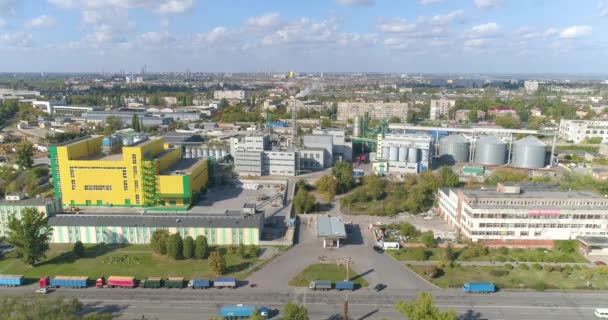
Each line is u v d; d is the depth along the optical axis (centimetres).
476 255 14988
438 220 18788
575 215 15525
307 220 18675
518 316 11362
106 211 19238
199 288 12756
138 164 19325
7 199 17200
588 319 11262
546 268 13912
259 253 15150
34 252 13888
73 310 10562
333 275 13550
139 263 14275
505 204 15975
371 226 17688
